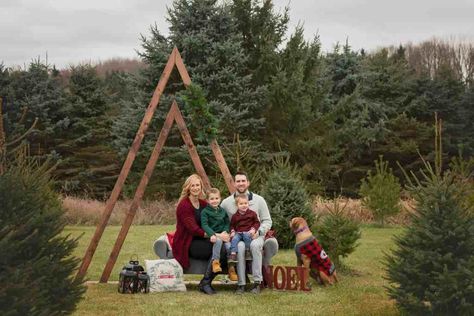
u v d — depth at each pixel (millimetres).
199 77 26844
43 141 34219
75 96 35844
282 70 30500
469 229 5820
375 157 40969
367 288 8336
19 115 32938
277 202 13656
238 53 27609
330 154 35781
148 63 28250
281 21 31016
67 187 33500
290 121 29938
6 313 4285
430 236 5863
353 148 38562
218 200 8500
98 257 12117
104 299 7730
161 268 8383
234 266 8320
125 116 29078
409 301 5855
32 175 5656
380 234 16531
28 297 4539
